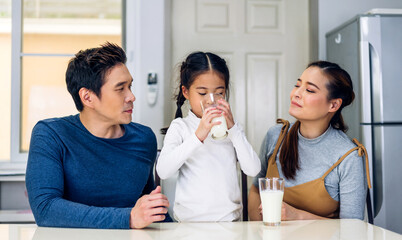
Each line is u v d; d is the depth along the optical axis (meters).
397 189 2.25
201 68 1.33
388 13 2.29
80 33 2.72
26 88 2.67
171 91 2.74
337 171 1.42
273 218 1.09
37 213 1.10
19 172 2.48
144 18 2.72
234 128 1.28
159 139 2.70
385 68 2.28
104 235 0.98
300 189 1.45
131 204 1.31
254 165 1.31
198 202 1.30
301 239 0.94
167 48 2.79
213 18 2.90
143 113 2.70
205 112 1.21
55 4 2.70
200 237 0.96
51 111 2.68
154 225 1.10
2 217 2.42
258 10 2.93
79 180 1.24
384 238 0.95
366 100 2.28
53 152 1.21
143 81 2.71
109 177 1.27
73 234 0.99
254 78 2.92
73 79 1.25
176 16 2.87
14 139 2.62
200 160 1.33
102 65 1.21
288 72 2.95
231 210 1.31
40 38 2.68
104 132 1.31
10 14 2.66
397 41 2.29
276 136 1.59
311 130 1.48
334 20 2.84
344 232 1.01
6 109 2.65
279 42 2.95
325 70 1.42
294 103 1.46
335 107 1.45
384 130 2.26
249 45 2.92
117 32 2.75
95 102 1.24
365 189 1.44
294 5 2.96
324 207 1.44
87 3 2.73
